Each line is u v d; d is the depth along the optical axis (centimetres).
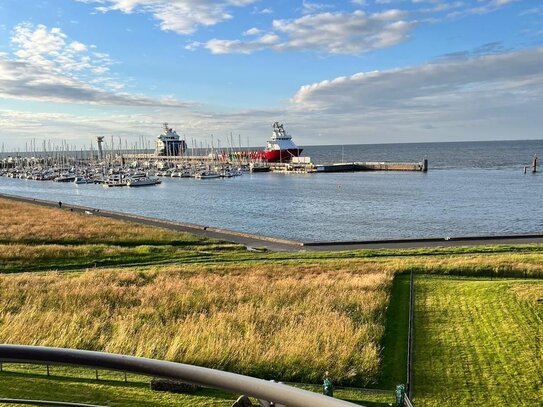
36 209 5828
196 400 1097
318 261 2942
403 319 1780
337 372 1322
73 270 2834
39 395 1089
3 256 3009
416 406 1185
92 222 4625
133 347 1448
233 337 1514
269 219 5462
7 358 250
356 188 8662
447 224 4878
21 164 17938
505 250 3188
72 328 1573
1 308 1842
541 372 1323
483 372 1342
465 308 1864
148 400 1090
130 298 2014
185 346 1439
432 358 1441
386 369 1387
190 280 2347
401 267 2577
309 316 1736
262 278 2389
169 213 6122
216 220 5469
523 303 1855
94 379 1188
